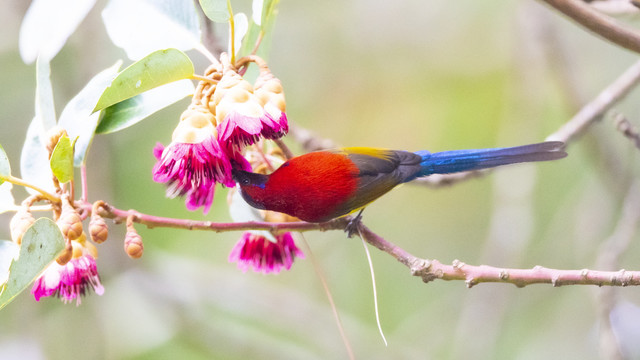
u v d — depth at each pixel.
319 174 5.95
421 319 11.97
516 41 11.68
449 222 12.80
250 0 11.68
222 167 4.91
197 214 11.18
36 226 4.58
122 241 11.27
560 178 12.27
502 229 10.70
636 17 7.35
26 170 5.48
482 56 12.88
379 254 12.36
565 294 11.73
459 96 12.85
